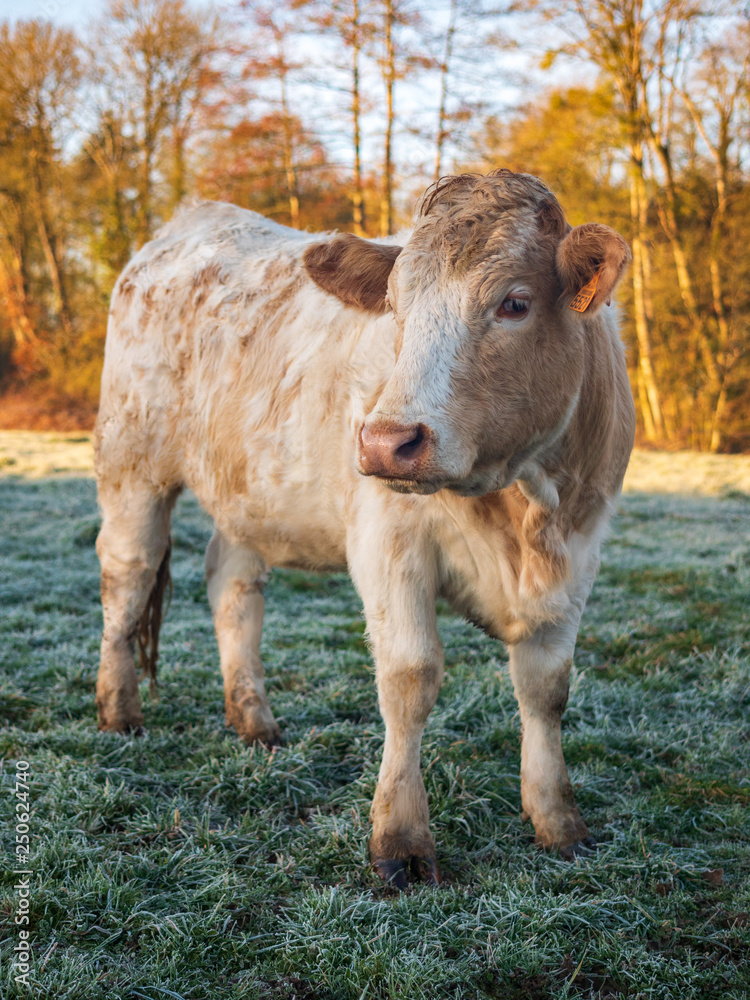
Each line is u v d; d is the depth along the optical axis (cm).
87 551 791
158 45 2588
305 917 259
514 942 249
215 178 2408
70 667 469
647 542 862
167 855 291
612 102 2119
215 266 396
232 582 416
